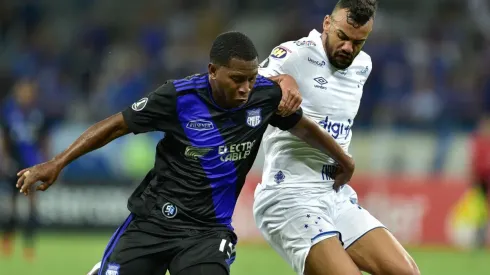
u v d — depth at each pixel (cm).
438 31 7138
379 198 5531
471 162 5106
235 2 8125
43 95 6825
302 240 2109
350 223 2181
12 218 4816
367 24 2062
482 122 5272
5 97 6994
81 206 5825
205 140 1877
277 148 2198
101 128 1850
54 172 1814
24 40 7838
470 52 7012
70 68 7388
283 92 1944
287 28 7250
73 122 6575
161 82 7000
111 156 5900
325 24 2159
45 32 7925
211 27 7888
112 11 8181
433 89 6384
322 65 2153
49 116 6588
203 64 7169
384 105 6297
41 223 5831
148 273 1894
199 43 7794
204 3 8169
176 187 1886
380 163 5866
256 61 1809
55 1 8162
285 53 2152
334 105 2173
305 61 2145
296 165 2175
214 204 1905
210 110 1872
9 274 3931
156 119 1861
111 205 5803
